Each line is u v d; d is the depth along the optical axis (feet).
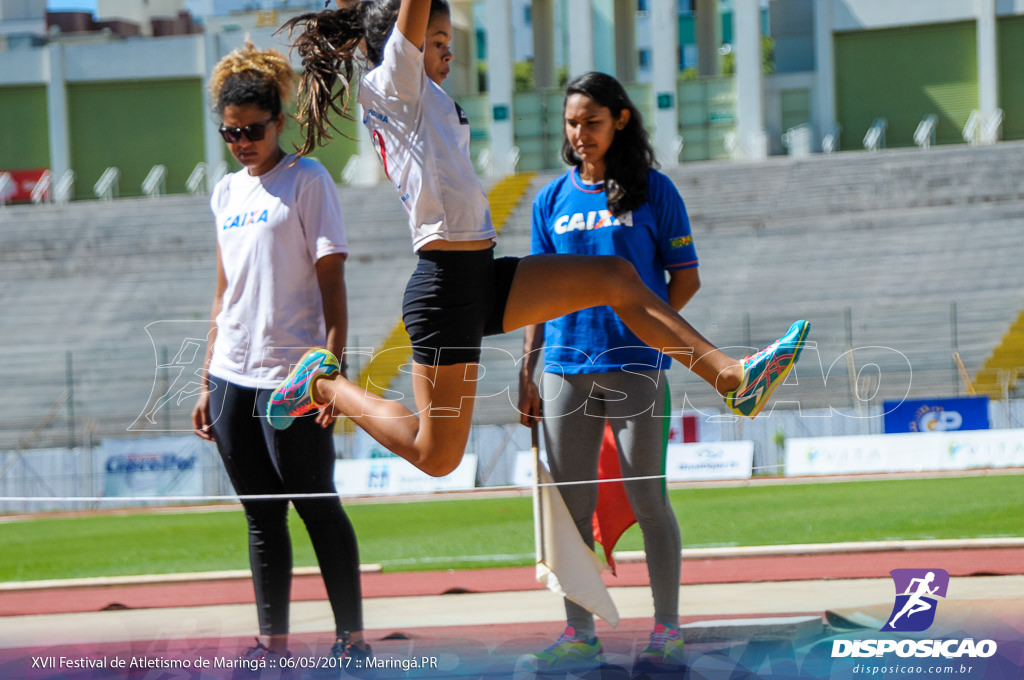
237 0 255.29
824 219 185.16
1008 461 65.51
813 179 198.80
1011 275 154.30
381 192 210.79
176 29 292.61
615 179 28.35
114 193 254.68
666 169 209.67
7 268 197.57
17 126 255.29
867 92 241.76
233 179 28.84
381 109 23.52
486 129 240.73
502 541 58.44
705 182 202.59
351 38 25.26
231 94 27.35
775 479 67.62
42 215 216.74
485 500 82.64
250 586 40.75
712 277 166.20
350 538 26.13
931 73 237.66
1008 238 167.84
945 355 122.42
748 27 228.84
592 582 25.80
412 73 22.90
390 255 188.65
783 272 164.76
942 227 174.70
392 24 24.27
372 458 81.76
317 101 25.45
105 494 80.38
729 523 59.52
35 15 341.00
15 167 255.91
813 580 35.27
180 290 183.83
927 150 202.08
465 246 22.95
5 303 183.32
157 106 252.83
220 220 28.27
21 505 90.22
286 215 26.81
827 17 239.71
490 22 233.76
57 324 173.47
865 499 67.77
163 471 75.10
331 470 26.45
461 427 23.39
